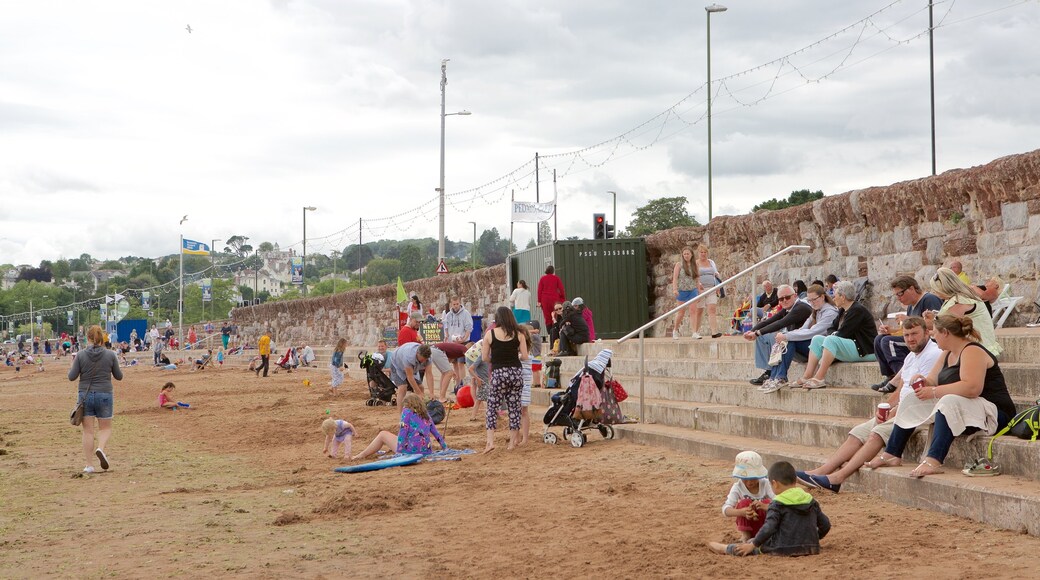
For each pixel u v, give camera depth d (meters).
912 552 6.28
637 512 8.18
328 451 13.15
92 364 12.45
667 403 13.77
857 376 10.80
